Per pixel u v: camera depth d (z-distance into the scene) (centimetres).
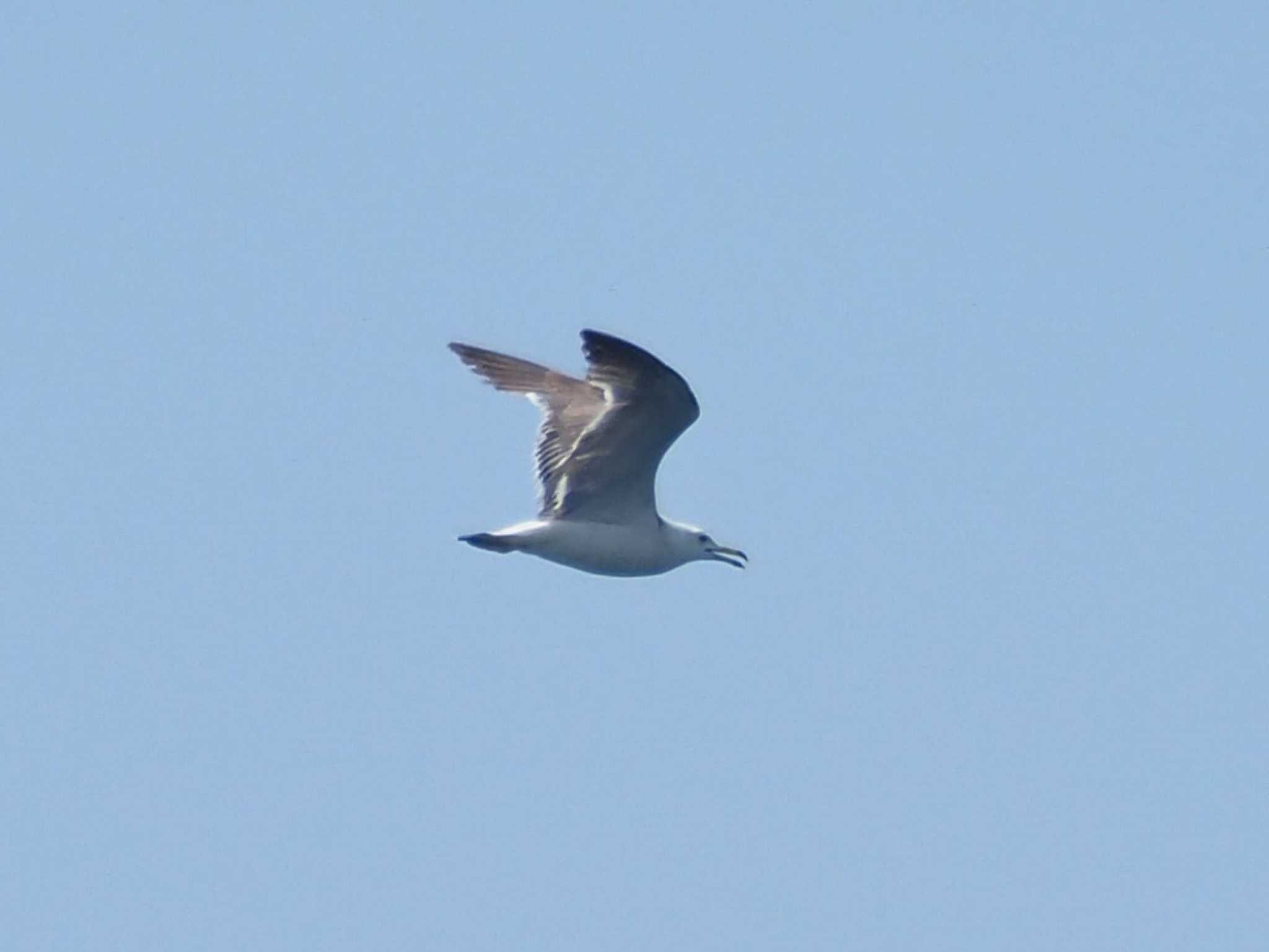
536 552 2620
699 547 2712
